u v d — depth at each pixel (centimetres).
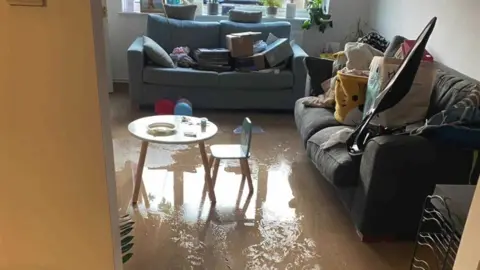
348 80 286
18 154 117
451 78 260
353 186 240
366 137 240
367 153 223
